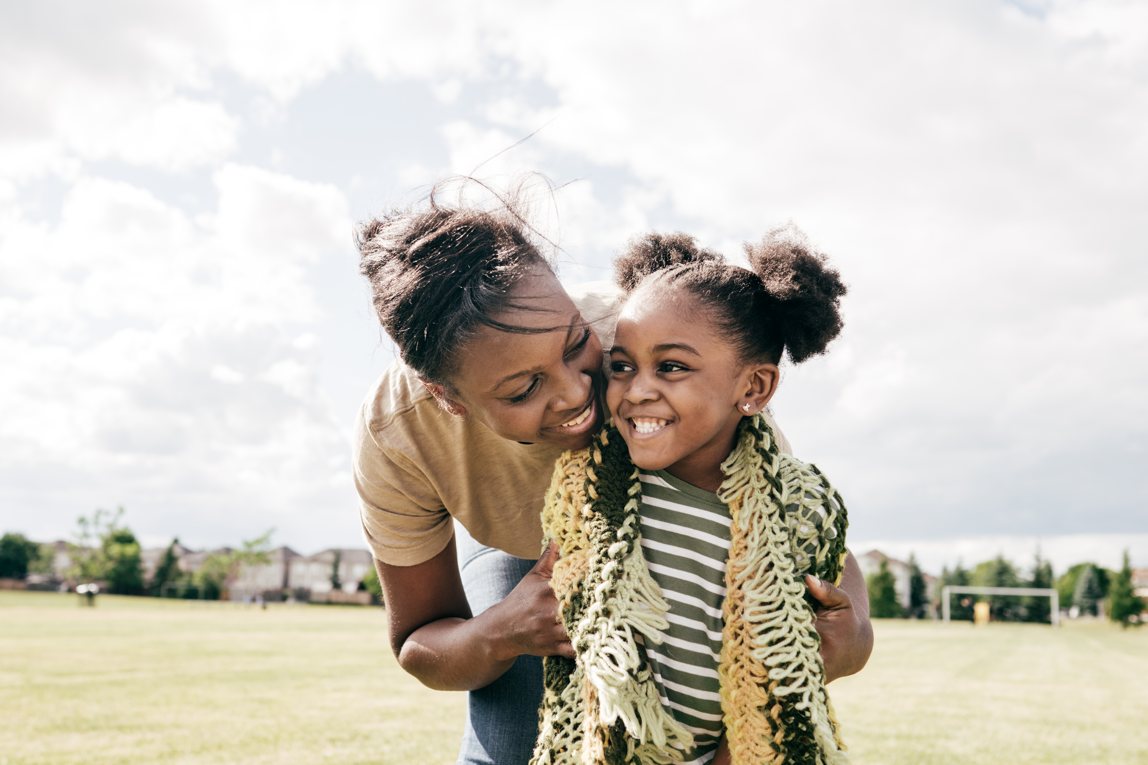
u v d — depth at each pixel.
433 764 5.41
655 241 2.26
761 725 1.91
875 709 8.69
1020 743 6.59
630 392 1.94
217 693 9.36
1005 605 87.81
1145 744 6.67
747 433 2.06
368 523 2.48
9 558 90.19
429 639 2.40
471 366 1.86
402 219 2.04
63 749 5.95
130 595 79.81
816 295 2.03
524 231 1.99
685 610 2.02
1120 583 76.81
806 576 2.01
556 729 2.08
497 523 2.47
